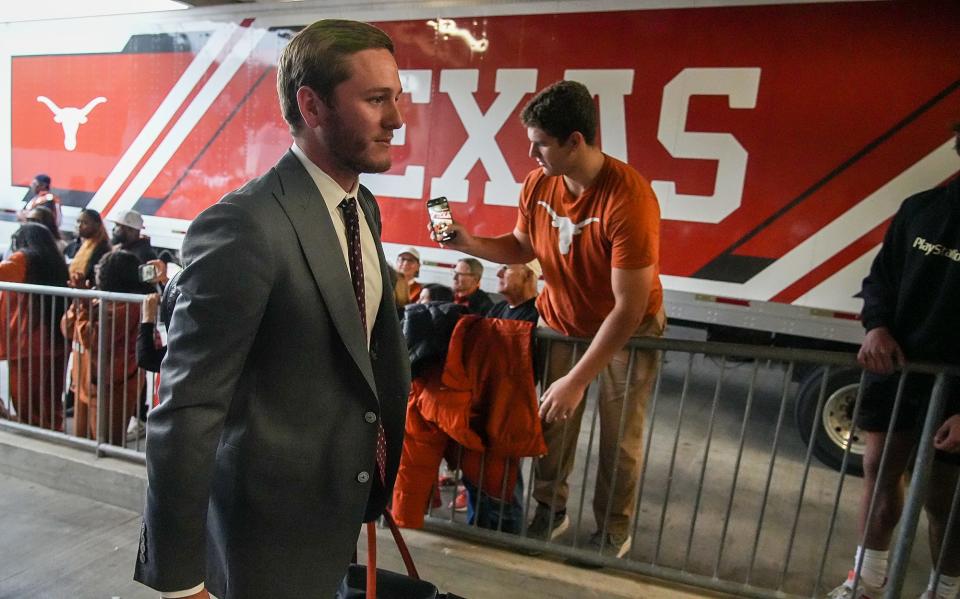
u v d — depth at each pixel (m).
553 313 2.55
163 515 1.03
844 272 3.59
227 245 1.03
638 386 2.49
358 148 1.12
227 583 1.19
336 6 4.89
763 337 4.15
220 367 1.03
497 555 2.56
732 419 4.83
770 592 2.32
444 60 4.53
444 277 4.70
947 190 2.04
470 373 2.44
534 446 2.44
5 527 2.88
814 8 3.52
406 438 2.54
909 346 2.11
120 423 3.69
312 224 1.12
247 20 5.27
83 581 2.49
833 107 3.53
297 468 1.14
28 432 3.54
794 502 3.50
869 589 2.33
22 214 5.93
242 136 5.41
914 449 2.21
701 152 3.83
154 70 5.75
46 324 4.02
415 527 2.58
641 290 2.05
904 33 3.36
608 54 4.02
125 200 6.04
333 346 1.14
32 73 6.39
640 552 2.89
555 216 2.37
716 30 3.74
